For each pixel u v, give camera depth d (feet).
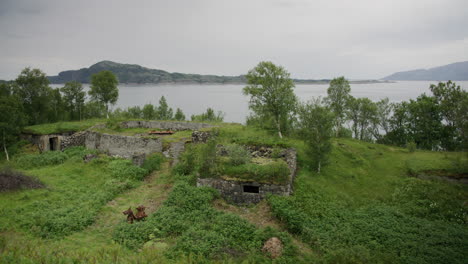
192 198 60.03
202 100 579.07
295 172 74.43
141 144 94.58
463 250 46.85
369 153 99.09
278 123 104.47
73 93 170.91
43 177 74.79
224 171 66.85
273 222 54.54
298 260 42.70
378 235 51.42
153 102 487.20
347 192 69.82
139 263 38.99
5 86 142.82
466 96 110.73
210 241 45.62
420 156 93.61
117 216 56.24
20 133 115.85
